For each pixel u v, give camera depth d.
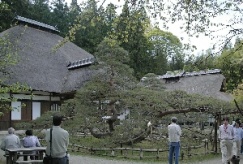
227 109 12.81
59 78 25.05
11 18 27.31
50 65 25.48
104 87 14.66
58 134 5.19
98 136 14.91
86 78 23.14
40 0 43.78
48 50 27.03
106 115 15.02
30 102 22.91
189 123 22.86
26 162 7.73
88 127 14.05
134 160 11.14
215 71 27.05
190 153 12.46
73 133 14.41
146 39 34.78
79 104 14.54
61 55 27.53
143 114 13.26
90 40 37.91
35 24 29.17
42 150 7.94
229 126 8.85
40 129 14.66
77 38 38.19
